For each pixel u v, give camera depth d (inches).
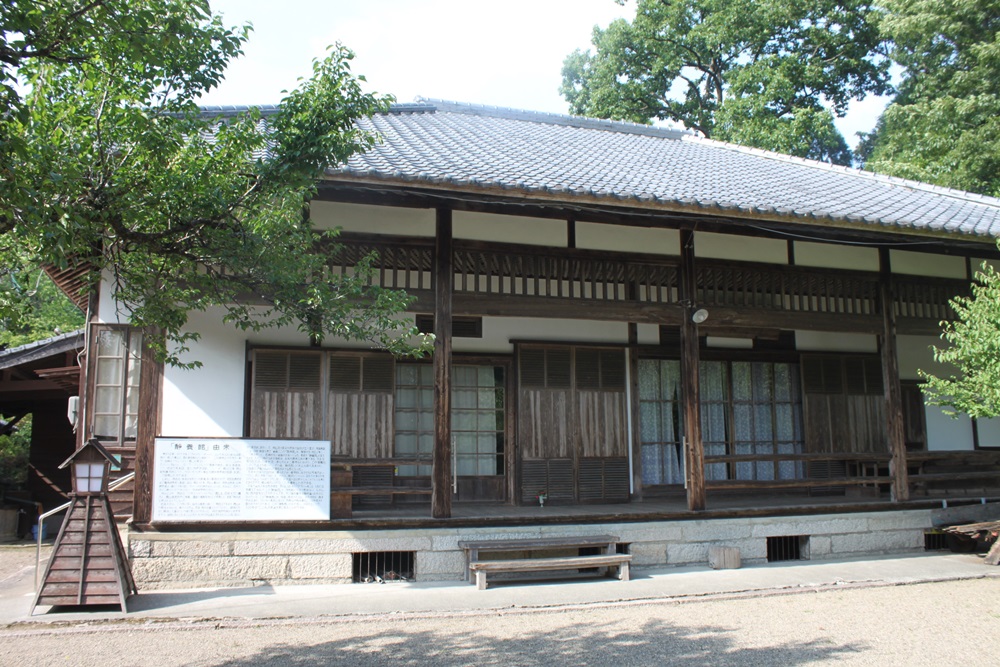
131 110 187.5
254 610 275.1
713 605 290.8
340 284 239.3
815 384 451.5
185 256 208.2
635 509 371.6
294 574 317.4
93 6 166.7
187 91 202.7
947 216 409.1
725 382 444.5
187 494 310.7
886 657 225.9
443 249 337.4
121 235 196.9
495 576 332.8
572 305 357.4
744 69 1001.5
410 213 360.2
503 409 409.1
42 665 213.8
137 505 309.7
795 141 938.1
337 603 286.5
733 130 996.6
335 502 326.3
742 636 248.2
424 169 318.7
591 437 412.2
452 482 395.2
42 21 163.6
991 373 337.7
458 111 623.8
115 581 271.4
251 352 354.9
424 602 289.0
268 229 209.6
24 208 157.3
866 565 365.4
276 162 211.5
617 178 382.3
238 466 314.5
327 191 321.1
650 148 581.3
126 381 362.6
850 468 454.3
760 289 396.8
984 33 811.4
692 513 364.2
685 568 354.9
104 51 180.4
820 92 1077.8
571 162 426.9
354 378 368.2
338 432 362.6
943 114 782.5
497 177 321.7
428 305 337.1
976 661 222.2
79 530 274.5
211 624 258.2
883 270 412.8
